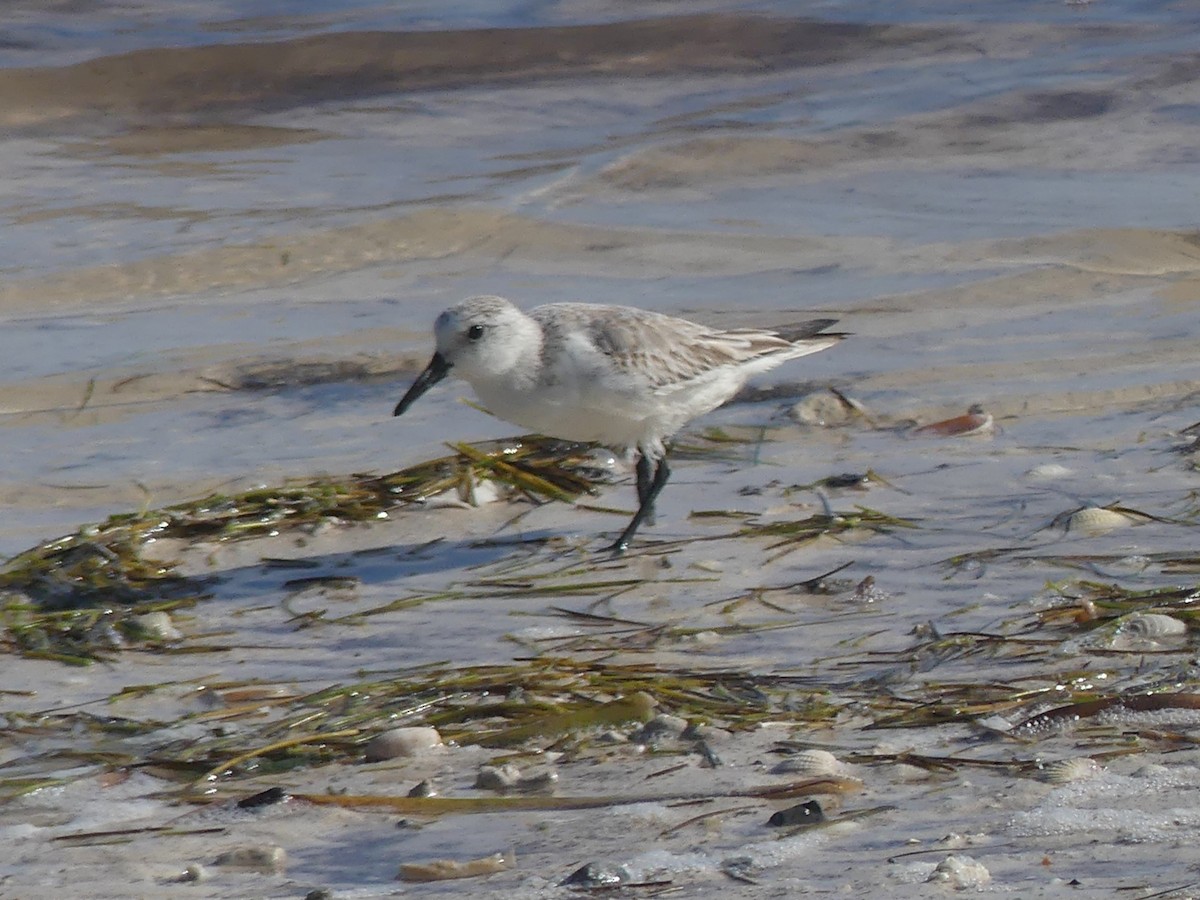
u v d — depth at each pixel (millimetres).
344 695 9258
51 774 8461
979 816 7109
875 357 15938
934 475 12961
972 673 9125
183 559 11930
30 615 10797
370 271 19250
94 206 21484
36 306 18125
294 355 16500
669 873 6695
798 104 26062
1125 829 6863
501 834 7305
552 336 11703
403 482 12984
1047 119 24812
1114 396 14727
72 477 13758
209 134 25250
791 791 7516
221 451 14297
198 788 8188
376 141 24859
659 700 8930
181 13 31547
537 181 22250
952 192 21734
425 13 31516
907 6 31500
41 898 6887
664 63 28672
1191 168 22422
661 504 12625
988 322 16906
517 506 12828
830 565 11203
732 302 17688
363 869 7043
